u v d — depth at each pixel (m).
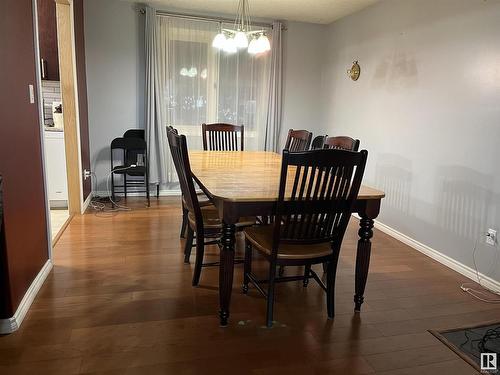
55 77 4.26
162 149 4.59
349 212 1.96
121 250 2.94
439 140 3.06
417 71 3.31
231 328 1.97
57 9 3.46
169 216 3.88
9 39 1.89
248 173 2.48
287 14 4.61
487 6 2.59
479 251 2.68
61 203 4.13
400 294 2.44
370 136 4.06
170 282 2.45
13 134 1.92
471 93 2.74
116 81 4.46
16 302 1.92
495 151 2.55
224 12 4.61
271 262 1.96
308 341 1.89
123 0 4.30
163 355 1.73
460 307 2.30
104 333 1.87
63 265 2.63
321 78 5.21
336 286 2.51
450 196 2.95
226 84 4.77
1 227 1.62
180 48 4.53
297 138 3.48
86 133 4.28
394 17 3.64
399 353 1.83
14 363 1.63
